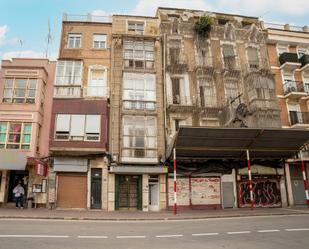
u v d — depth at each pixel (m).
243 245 8.20
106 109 22.09
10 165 19.39
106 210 20.39
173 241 8.78
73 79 22.64
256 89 24.50
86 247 7.79
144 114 22.75
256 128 19.70
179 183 22.09
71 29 24.83
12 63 22.70
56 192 20.70
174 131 23.20
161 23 25.44
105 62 24.02
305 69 27.25
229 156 22.73
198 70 24.69
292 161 24.36
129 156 21.62
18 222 12.42
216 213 17.80
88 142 21.19
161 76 24.23
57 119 21.48
